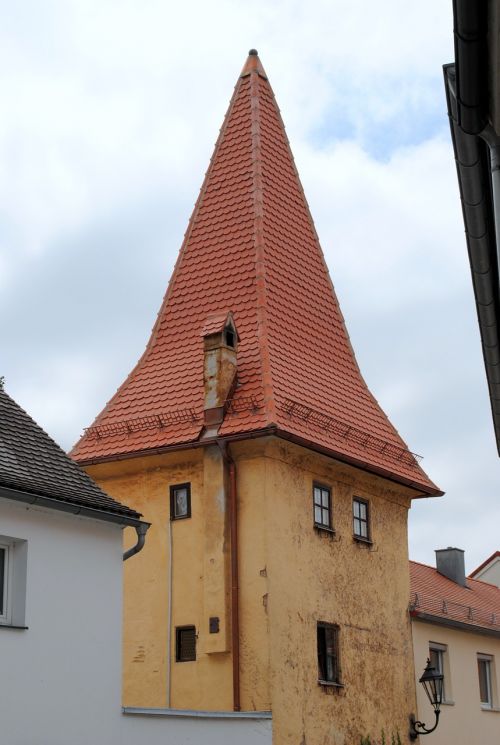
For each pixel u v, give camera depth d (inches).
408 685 1063.6
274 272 1086.4
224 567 924.0
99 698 701.3
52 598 688.4
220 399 967.6
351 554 1019.3
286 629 915.4
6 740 639.8
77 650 695.7
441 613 1184.8
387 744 1010.1
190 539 961.5
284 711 893.2
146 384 1061.1
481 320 588.4
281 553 929.5
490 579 1913.1
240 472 945.5
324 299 1143.0
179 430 984.9
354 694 980.6
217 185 1152.2
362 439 1053.2
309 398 1013.8
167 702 932.6
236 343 1000.9
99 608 717.9
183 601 950.4
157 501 987.9
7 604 673.0
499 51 396.8
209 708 906.1
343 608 993.5
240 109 1182.3
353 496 1043.9
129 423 1027.3
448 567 1435.8
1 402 770.8
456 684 1189.1
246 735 793.6
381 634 1040.8
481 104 432.1
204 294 1093.8
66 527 709.9
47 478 714.2
